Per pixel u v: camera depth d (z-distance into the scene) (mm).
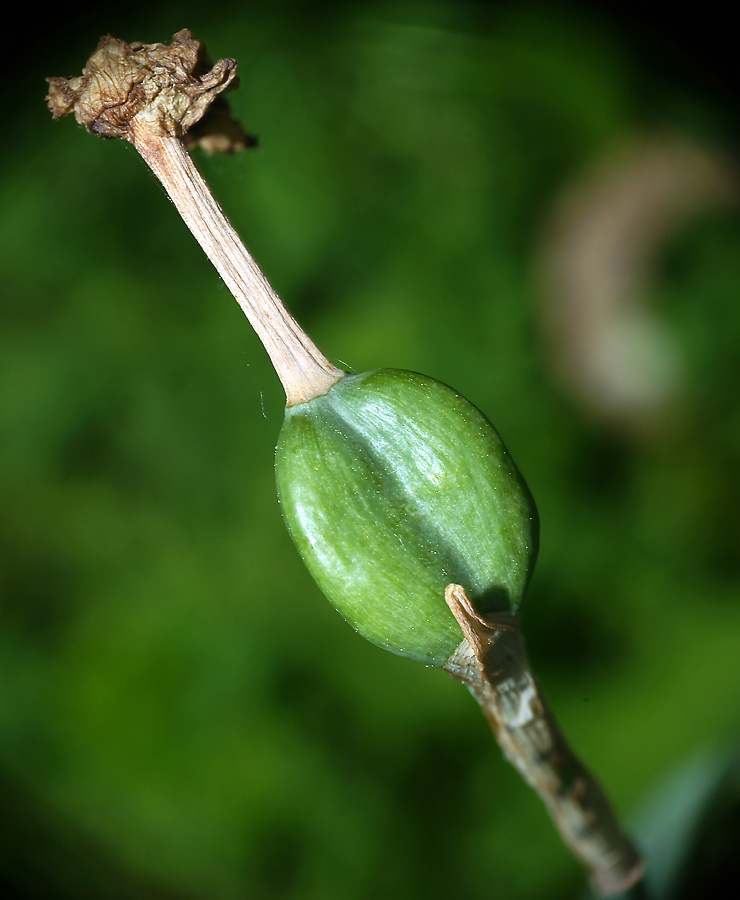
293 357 170
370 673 417
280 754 401
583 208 506
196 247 526
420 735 401
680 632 399
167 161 171
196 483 476
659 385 457
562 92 534
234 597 442
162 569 457
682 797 196
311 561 166
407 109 533
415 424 167
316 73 543
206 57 173
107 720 418
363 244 501
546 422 452
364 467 167
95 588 454
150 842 398
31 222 523
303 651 425
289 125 531
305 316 487
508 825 381
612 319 473
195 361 499
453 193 513
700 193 506
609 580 418
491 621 167
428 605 166
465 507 167
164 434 486
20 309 512
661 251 492
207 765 404
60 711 424
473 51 542
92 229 525
